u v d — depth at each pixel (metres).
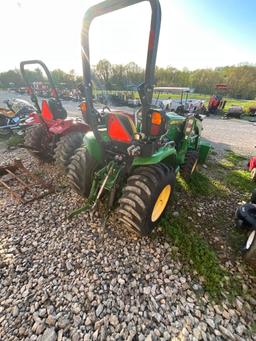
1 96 17.81
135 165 1.91
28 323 1.38
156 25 1.21
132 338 1.32
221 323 1.44
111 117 1.89
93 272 1.75
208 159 4.83
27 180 3.21
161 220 2.37
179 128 3.12
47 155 3.71
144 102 1.46
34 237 2.11
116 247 2.01
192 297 1.60
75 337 1.31
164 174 1.88
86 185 2.38
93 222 2.31
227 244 2.17
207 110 13.84
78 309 1.46
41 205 2.62
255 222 2.13
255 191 2.57
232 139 7.30
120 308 1.49
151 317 1.44
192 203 2.86
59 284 1.63
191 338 1.34
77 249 1.97
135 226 1.84
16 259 1.84
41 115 3.34
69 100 16.52
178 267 1.84
